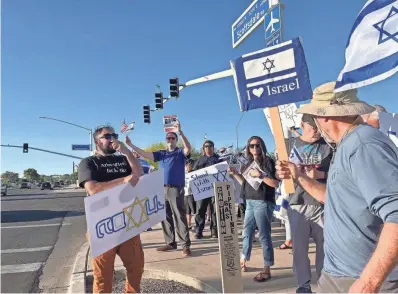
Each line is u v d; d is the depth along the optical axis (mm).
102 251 3189
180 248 6234
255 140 4297
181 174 5824
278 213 6074
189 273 4633
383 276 1388
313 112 1931
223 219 3055
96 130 3576
